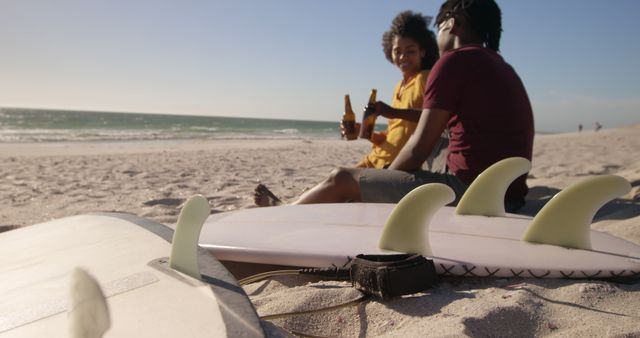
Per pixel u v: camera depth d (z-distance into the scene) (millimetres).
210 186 5496
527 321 1180
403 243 1443
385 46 3314
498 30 2504
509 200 2443
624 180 1414
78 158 9742
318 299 1339
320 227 1748
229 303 867
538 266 1364
